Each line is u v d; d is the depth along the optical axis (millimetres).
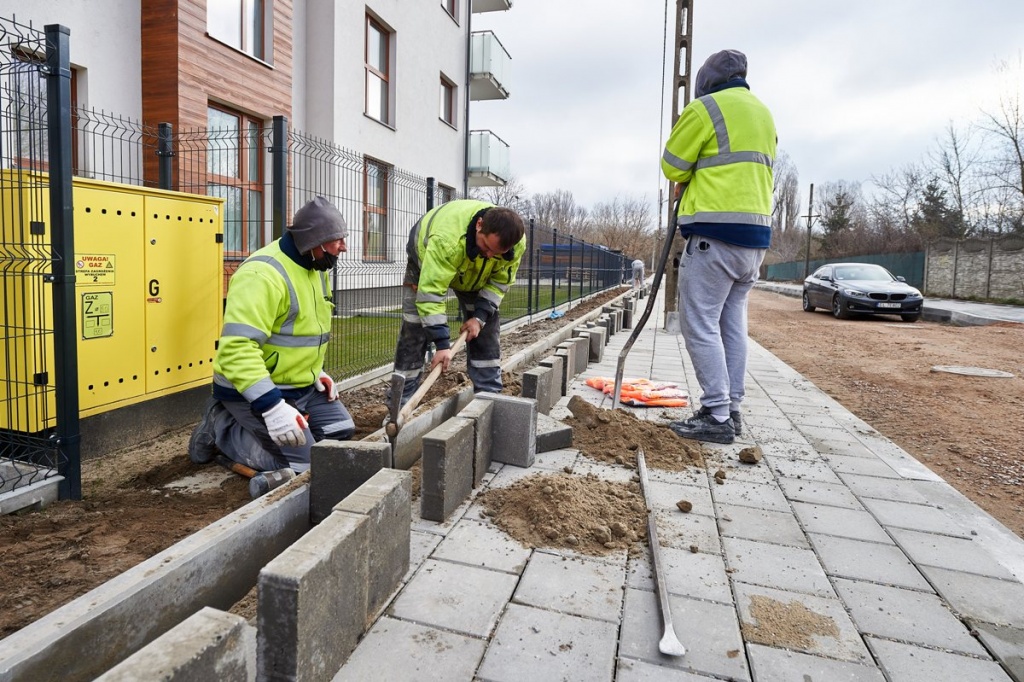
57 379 3131
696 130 4035
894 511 3096
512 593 2264
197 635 1390
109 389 3834
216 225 4582
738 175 3975
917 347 10570
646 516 2920
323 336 3670
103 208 3730
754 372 7184
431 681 1793
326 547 1753
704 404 4258
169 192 4180
